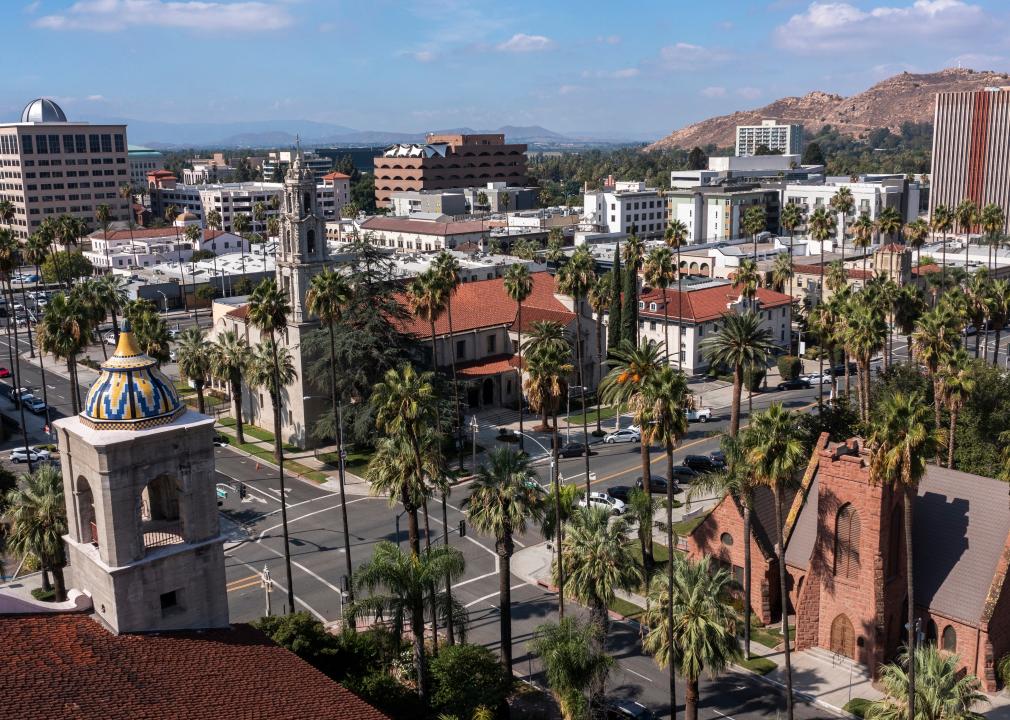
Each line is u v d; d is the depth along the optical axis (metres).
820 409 83.56
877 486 52.81
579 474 91.31
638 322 131.12
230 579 69.88
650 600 50.88
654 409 48.44
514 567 72.62
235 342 100.25
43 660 29.52
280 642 48.38
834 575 56.78
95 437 32.06
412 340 99.06
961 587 54.97
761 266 168.50
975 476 58.62
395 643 48.91
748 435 52.09
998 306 103.12
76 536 35.09
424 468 57.50
